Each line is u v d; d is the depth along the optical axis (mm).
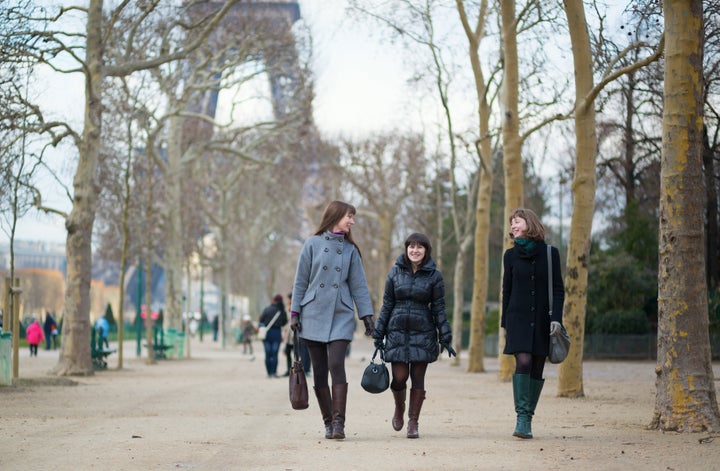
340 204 10258
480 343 30062
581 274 17516
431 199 52594
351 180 57375
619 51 18156
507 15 22031
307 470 7695
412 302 10117
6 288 21328
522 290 9977
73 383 21703
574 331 17453
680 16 10570
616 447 9117
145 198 40312
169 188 44750
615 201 43000
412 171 50969
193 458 8484
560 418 12797
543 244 10055
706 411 10391
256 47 39344
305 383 10109
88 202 25688
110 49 30641
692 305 10469
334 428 10016
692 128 10531
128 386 21422
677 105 10562
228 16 39156
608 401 16312
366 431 11016
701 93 10570
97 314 96688
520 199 22406
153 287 103250
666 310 10609
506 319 10070
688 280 10477
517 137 22344
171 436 10445
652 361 38875
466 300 70500
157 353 41156
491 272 67812
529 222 10078
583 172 17578
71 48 24031
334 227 10250
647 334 39906
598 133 33250
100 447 9328
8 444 9609
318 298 10039
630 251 42156
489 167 29719
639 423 11750
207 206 62312
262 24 39250
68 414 13758
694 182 10508
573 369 17391
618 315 40156
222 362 39688
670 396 10570
